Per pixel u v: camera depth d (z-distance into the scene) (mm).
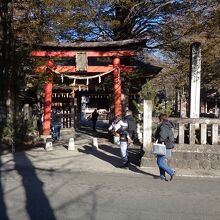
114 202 9383
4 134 19578
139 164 15258
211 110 67562
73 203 9180
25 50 21906
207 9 26328
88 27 26500
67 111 33969
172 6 27047
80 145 22125
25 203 9102
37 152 18859
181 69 31281
